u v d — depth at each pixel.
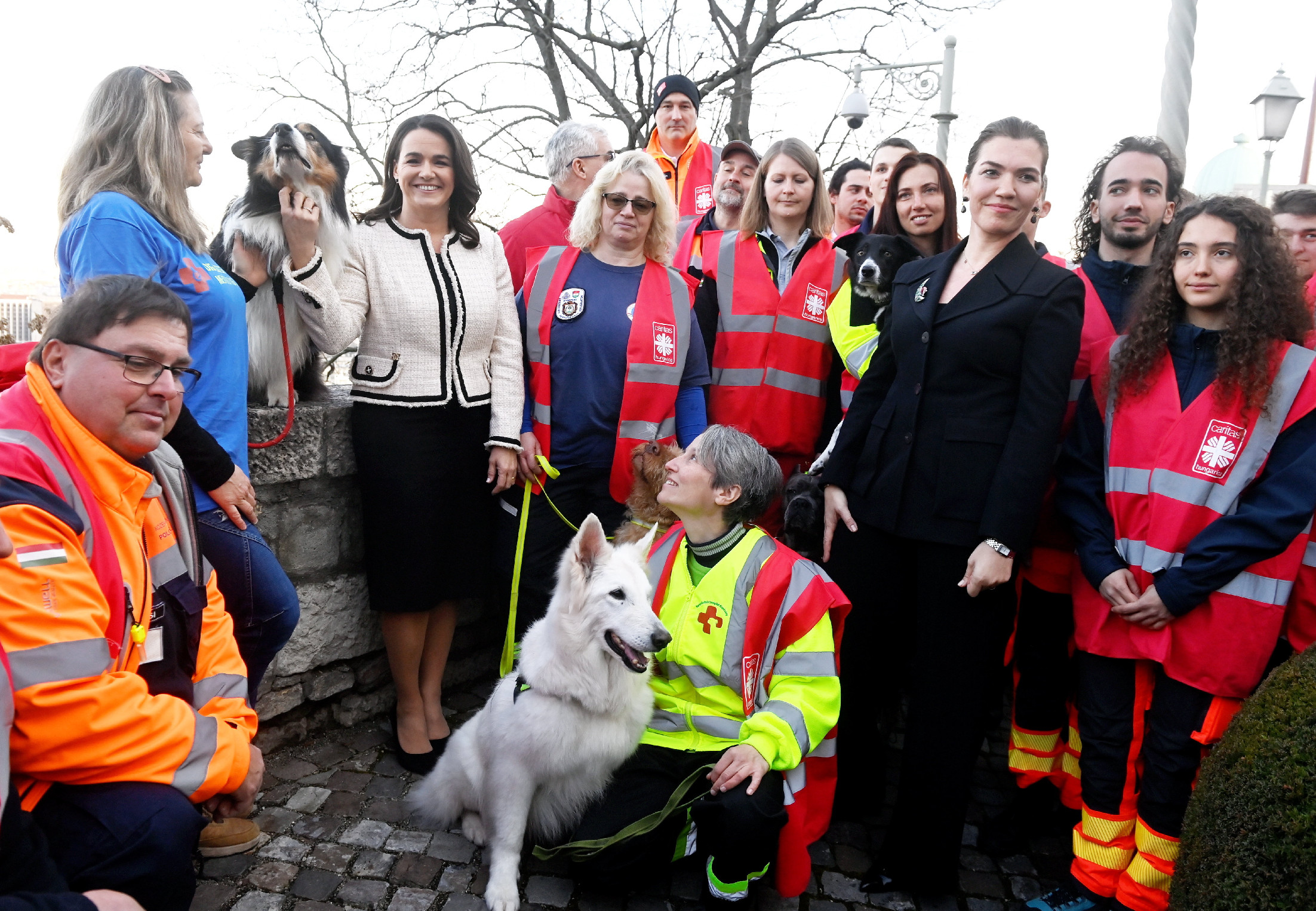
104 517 1.91
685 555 2.87
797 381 3.66
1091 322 3.12
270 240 2.98
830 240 3.97
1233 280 2.43
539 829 2.73
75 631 1.74
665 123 5.49
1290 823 1.78
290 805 2.98
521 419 3.35
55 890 1.67
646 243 3.51
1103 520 2.67
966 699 2.67
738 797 2.41
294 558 3.33
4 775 1.55
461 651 4.05
